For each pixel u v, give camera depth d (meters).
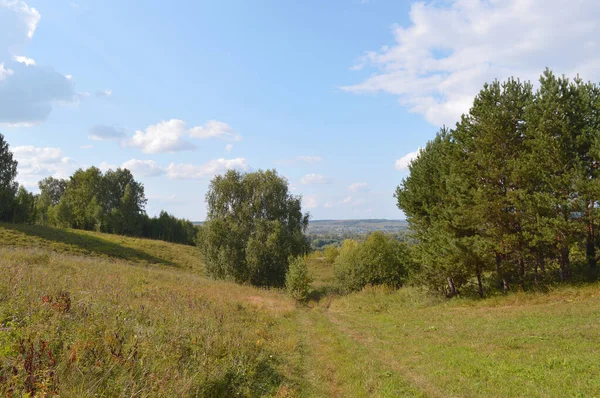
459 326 15.09
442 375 9.19
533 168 16.72
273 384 8.40
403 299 25.73
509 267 19.34
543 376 8.26
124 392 5.20
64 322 7.16
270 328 15.50
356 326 17.92
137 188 90.12
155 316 10.16
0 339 5.43
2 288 8.35
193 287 21.59
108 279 15.77
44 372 4.68
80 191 80.31
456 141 21.47
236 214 41.44
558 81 17.17
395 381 9.05
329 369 10.30
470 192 18.84
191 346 8.51
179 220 92.94
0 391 4.27
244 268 38.28
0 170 59.12
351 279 34.09
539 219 16.28
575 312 13.70
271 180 42.19
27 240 42.38
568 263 18.53
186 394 5.96
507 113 18.06
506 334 12.58
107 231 74.44
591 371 8.20
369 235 36.69
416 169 24.34
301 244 40.31
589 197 15.27
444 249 20.19
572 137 16.64
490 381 8.39
